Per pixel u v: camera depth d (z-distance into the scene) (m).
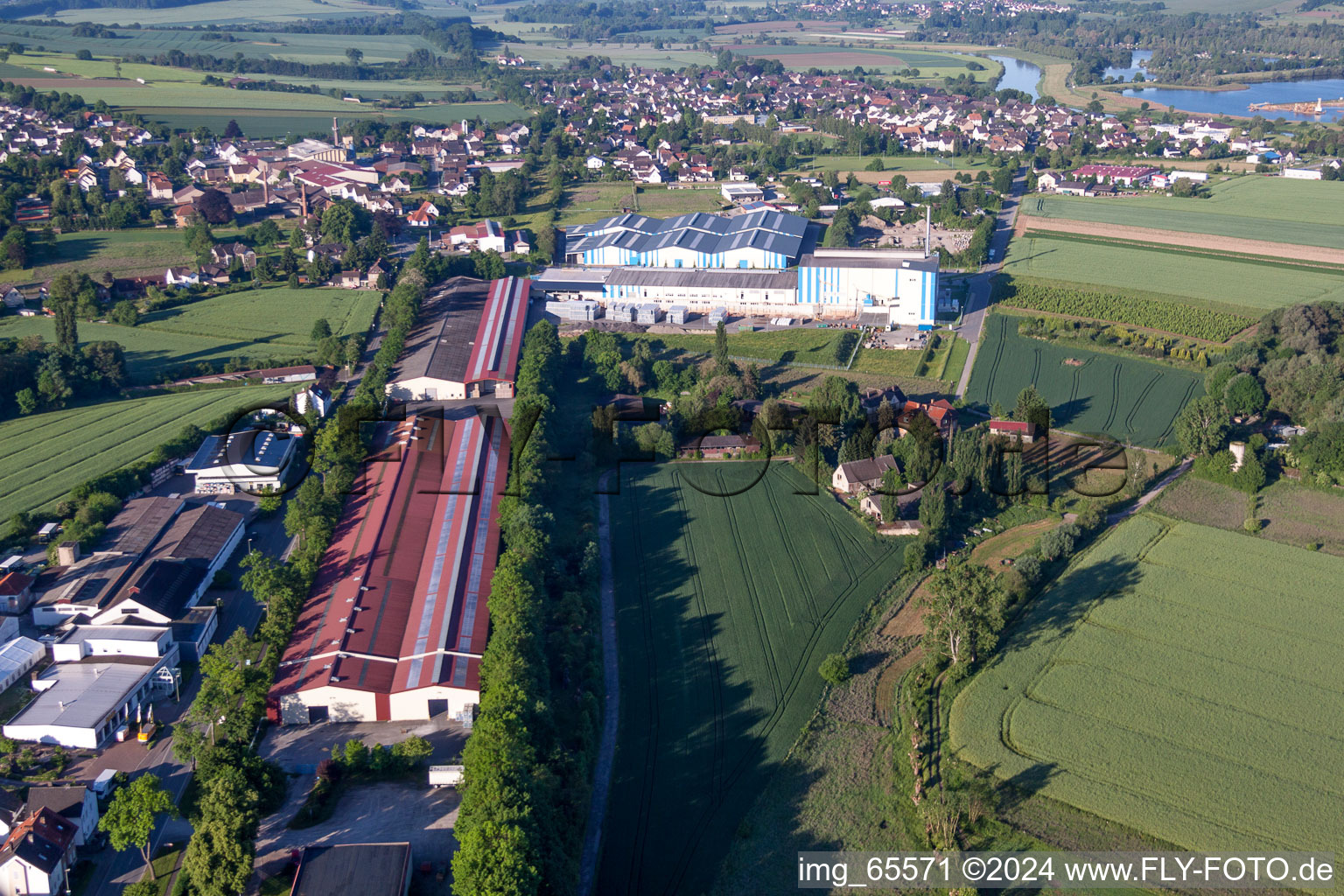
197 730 133.62
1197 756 133.50
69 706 137.75
